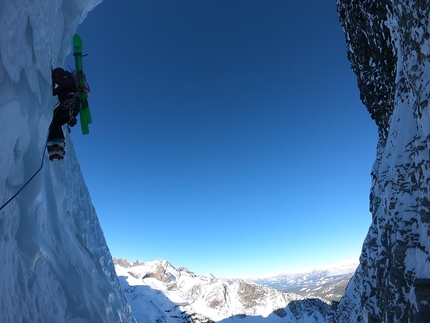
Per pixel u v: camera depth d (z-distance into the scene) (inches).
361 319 713.0
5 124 137.1
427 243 378.3
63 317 182.1
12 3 140.9
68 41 282.8
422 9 420.8
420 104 436.1
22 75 154.6
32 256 160.7
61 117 218.4
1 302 120.3
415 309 366.3
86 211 431.8
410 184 466.0
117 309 354.3
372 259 700.7
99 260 433.4
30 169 167.3
